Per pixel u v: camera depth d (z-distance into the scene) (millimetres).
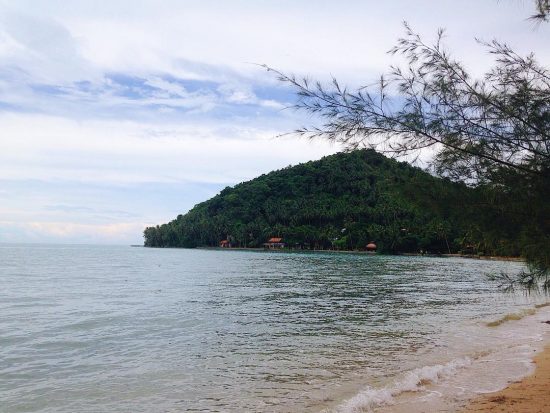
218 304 27672
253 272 61688
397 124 5641
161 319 21594
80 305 26719
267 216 199000
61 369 12633
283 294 33938
